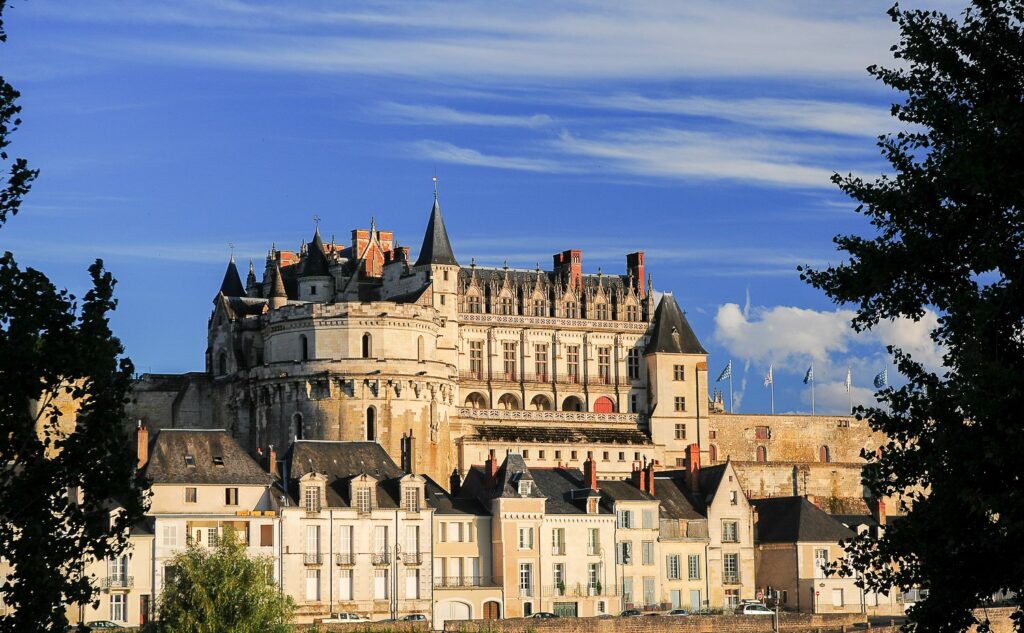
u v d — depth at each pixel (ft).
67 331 290.15
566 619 646.74
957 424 276.00
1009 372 261.65
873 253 301.22
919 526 281.54
